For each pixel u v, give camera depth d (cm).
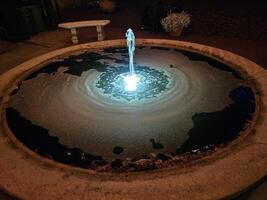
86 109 492
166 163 364
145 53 716
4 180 338
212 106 480
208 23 937
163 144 403
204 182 320
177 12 921
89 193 315
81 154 391
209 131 422
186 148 391
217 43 781
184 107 482
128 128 439
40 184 330
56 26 1014
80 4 1268
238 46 747
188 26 927
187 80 568
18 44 871
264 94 489
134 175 341
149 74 601
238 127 423
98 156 387
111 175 344
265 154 353
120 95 529
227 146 381
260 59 657
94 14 1163
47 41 886
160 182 325
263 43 752
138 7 1224
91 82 581
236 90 521
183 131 426
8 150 393
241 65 605
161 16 904
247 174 325
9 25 884
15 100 528
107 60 684
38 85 578
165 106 488
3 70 693
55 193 316
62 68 650
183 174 335
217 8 1073
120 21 1049
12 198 329
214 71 598
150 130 432
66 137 427
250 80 545
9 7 862
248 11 1008
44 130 443
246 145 373
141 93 532
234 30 861
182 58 673
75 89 557
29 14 920
